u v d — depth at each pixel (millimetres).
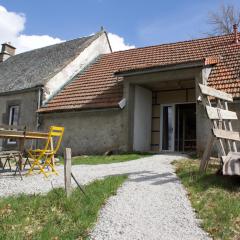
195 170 8398
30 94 18344
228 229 4867
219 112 8484
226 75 13922
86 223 4988
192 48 17641
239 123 12172
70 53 21250
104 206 5855
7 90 19484
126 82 14805
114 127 14820
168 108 16266
